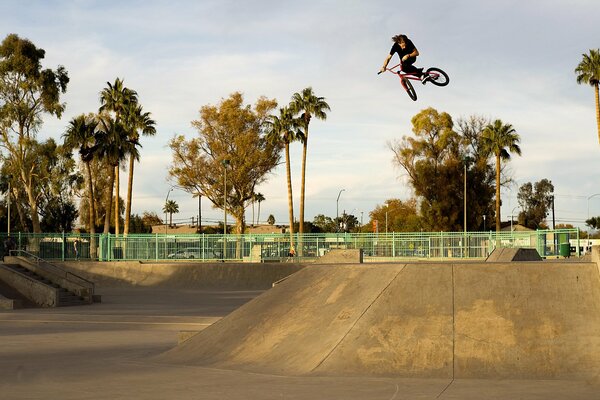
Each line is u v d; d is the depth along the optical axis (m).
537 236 44.41
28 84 59.97
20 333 20.09
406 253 49.84
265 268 39.81
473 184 66.56
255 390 10.62
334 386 10.69
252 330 13.98
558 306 11.91
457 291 12.64
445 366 11.35
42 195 76.94
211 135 72.00
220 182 71.38
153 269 41.25
